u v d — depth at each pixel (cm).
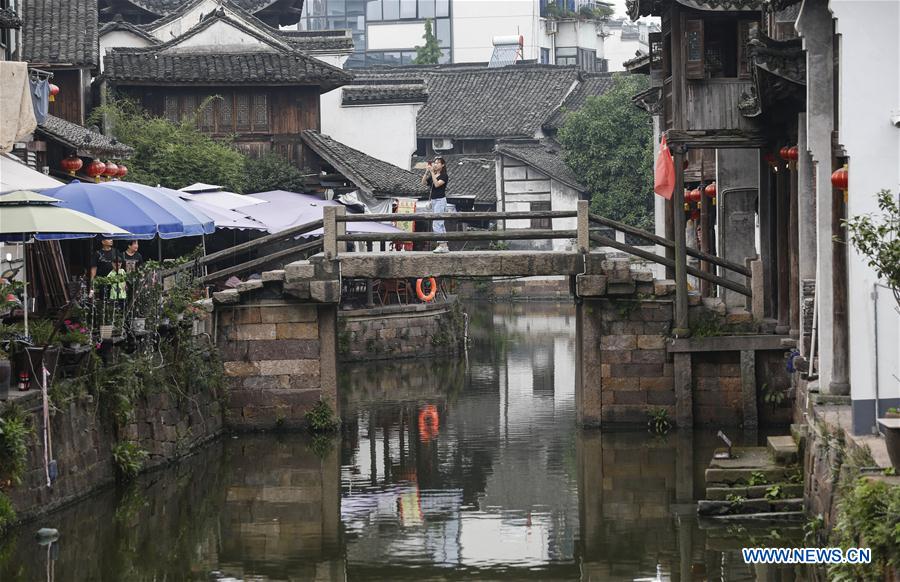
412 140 5012
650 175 6256
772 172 2889
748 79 2655
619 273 2733
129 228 2442
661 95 3181
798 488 1912
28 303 2366
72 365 2062
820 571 1614
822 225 1978
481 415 3059
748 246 3156
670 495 2136
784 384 2708
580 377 2825
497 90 7456
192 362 2567
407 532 1956
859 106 1688
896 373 1645
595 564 1752
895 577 1177
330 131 5009
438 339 4425
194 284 2720
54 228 1908
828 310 1973
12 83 2045
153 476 2319
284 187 4281
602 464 2412
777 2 2078
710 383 2741
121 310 2308
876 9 1681
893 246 1409
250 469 2427
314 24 8400
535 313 6181
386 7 8369
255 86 4319
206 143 4072
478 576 1723
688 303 2742
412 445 2670
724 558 1733
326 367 2800
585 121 6444
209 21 4397
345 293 4284
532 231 2755
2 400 1764
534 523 1994
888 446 1371
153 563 1767
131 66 4203
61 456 1953
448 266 2748
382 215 2788
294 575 1731
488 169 6919
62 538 1850
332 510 2100
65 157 3117
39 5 3684
